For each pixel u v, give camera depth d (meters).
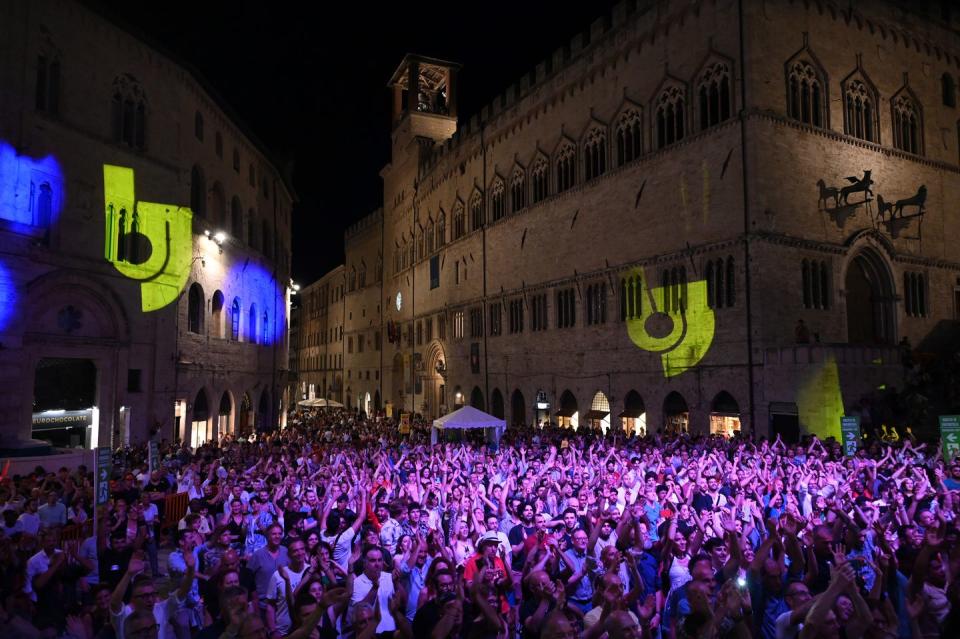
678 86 41.88
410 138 86.12
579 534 12.09
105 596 9.48
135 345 38.56
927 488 17.50
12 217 30.95
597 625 8.44
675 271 41.78
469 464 24.05
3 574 11.27
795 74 39.06
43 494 16.78
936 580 9.80
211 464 25.03
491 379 63.25
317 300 139.12
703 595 8.48
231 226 53.75
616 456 23.42
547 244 54.66
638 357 44.44
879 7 43.16
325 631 10.31
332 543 14.10
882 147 42.09
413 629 9.86
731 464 22.20
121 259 38.47
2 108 30.75
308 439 43.12
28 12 31.77
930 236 44.25
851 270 41.41
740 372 36.88
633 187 45.28
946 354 42.94
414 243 84.88
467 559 11.94
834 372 32.56
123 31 38.47
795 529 12.27
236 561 10.97
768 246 36.44
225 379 51.50
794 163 38.09
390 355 94.50
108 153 37.06
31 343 32.31
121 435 37.12
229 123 53.03
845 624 8.33
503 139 62.06
